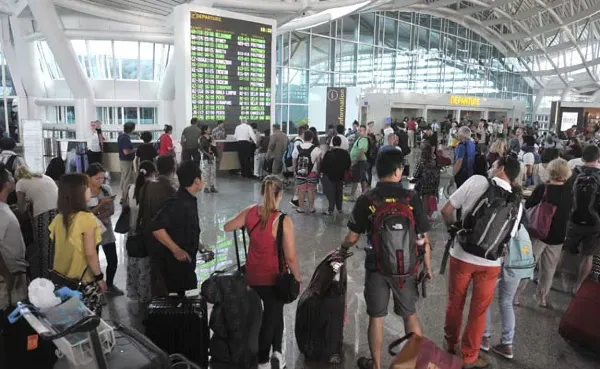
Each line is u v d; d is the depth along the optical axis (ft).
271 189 9.71
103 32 66.85
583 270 14.07
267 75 42.11
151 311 9.30
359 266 16.85
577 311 11.32
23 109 79.51
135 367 6.72
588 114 58.29
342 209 26.71
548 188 13.05
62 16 65.31
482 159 21.24
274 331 10.07
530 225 13.10
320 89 82.58
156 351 7.20
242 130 37.96
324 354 10.25
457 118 97.76
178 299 9.69
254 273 9.82
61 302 7.06
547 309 13.64
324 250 18.75
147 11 57.52
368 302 9.45
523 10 117.08
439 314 13.05
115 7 56.49
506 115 112.16
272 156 34.14
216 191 31.78
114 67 77.66
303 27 64.90
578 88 145.18
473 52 124.98
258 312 9.68
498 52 134.92
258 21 40.60
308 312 10.17
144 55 79.20
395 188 9.17
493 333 12.07
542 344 11.53
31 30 74.69
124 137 30.48
